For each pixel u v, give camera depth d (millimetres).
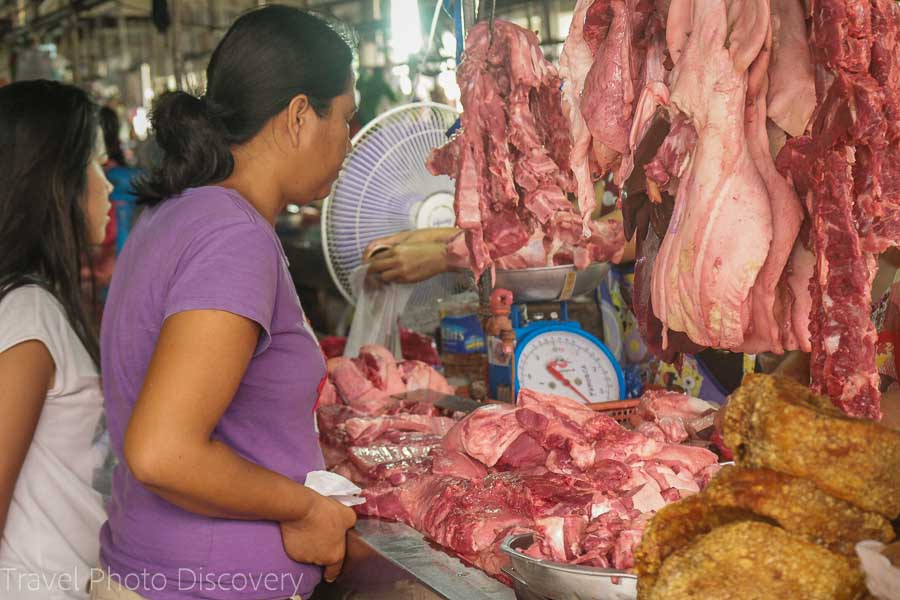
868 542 997
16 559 2020
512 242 2523
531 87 2393
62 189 2051
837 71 1438
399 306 3553
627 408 2490
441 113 3568
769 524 1063
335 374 2865
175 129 1714
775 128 1618
